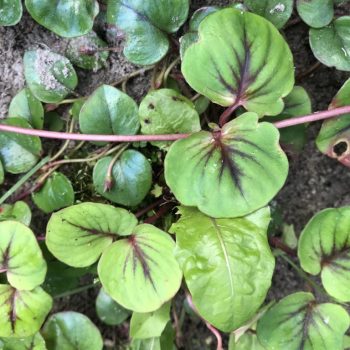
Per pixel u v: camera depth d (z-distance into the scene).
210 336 0.21
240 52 0.14
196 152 0.15
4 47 0.18
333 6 0.16
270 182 0.14
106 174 0.17
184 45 0.16
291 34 0.18
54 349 0.18
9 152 0.17
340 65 0.16
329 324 0.16
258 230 0.15
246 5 0.16
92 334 0.18
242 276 0.15
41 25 0.17
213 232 0.15
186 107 0.16
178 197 0.15
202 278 0.15
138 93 0.18
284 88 0.15
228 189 0.15
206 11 0.16
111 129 0.17
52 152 0.18
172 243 0.15
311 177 0.20
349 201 0.20
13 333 0.16
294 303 0.16
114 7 0.16
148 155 0.18
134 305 0.15
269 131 0.15
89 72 0.18
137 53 0.16
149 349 0.18
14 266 0.16
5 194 0.18
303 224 0.20
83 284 0.20
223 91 0.15
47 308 0.17
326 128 0.16
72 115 0.18
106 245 0.16
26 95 0.17
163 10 0.16
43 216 0.19
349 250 0.16
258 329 0.16
